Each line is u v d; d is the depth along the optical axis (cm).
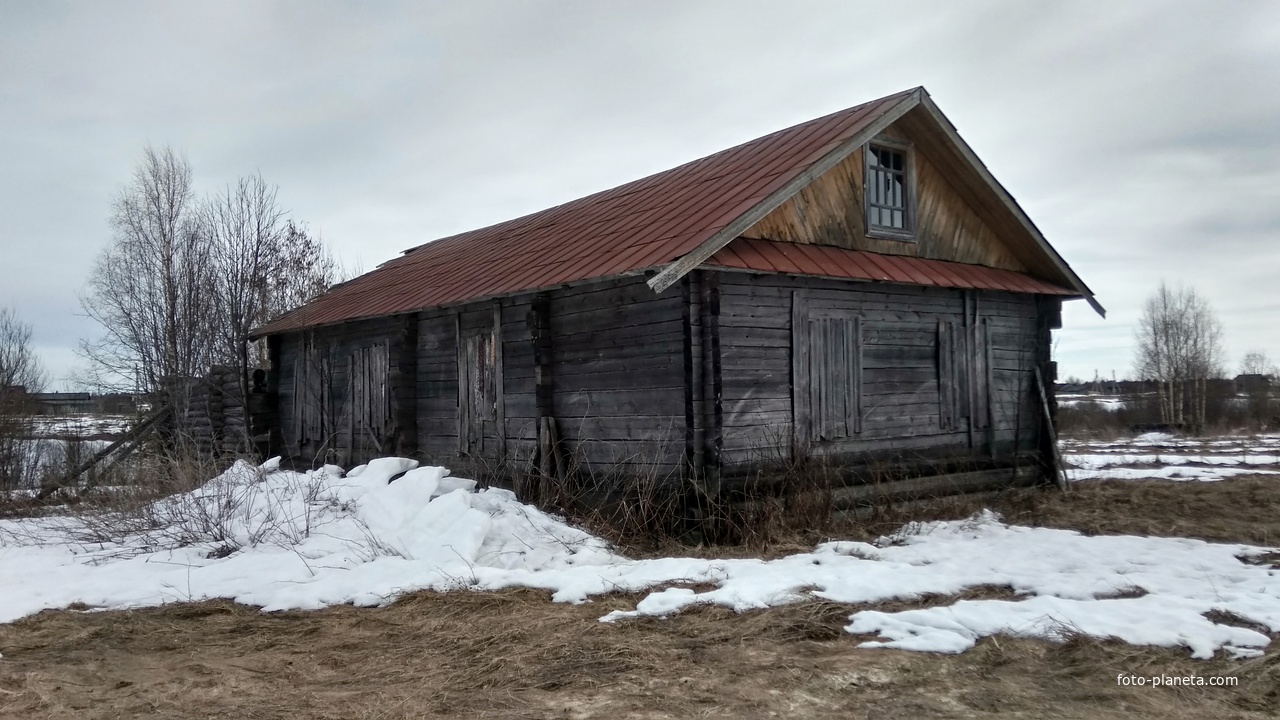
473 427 1407
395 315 1558
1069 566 888
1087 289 1489
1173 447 2661
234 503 1145
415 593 815
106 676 612
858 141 1185
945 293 1364
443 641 675
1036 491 1400
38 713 530
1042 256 1459
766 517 1037
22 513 1427
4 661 651
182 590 863
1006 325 1462
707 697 528
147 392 2538
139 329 2577
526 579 844
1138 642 621
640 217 1260
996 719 491
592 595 793
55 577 927
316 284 3136
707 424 1029
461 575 859
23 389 2433
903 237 1320
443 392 1491
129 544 1066
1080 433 3466
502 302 1338
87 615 795
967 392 1382
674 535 1027
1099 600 741
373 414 1661
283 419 2027
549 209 1909
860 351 1231
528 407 1282
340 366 1789
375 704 534
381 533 1053
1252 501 1329
